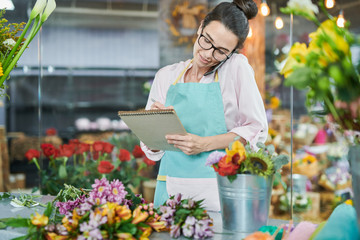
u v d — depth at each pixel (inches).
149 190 145.7
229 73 66.7
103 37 204.7
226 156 46.6
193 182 65.6
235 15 61.1
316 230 41.3
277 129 143.2
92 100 202.4
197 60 66.1
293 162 139.4
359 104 38.8
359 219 38.3
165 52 185.6
